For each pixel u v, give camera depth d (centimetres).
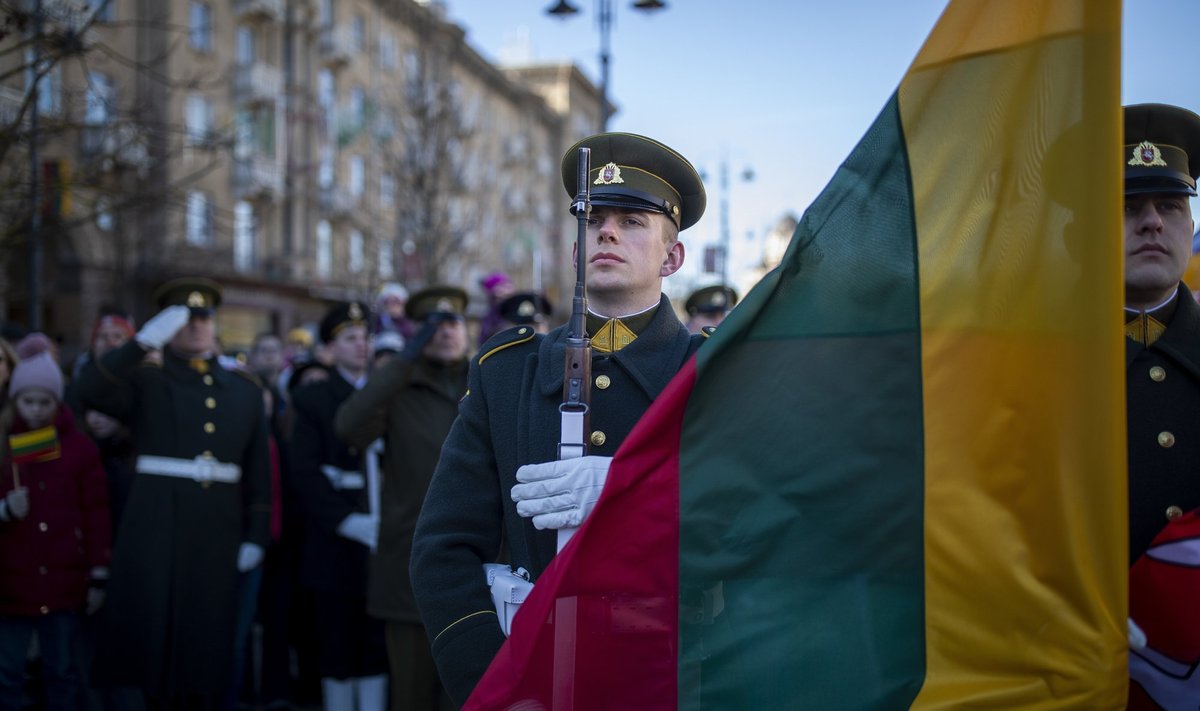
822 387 188
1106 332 172
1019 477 178
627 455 187
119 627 437
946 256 186
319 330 516
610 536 185
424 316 484
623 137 220
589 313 223
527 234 4216
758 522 186
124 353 442
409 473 420
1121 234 172
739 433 189
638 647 182
